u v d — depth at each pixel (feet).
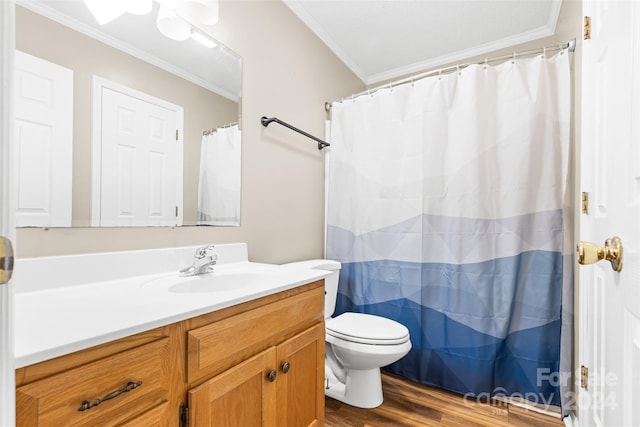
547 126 5.16
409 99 6.19
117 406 1.94
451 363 5.71
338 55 7.72
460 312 5.62
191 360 2.39
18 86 2.81
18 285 2.71
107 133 3.41
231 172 4.84
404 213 6.16
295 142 6.23
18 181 2.79
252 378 2.93
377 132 6.51
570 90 4.97
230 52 4.83
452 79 5.76
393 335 4.96
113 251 3.43
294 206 6.22
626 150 2.35
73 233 3.13
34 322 2.02
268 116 5.55
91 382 1.82
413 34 7.06
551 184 5.12
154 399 2.16
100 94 3.36
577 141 4.72
